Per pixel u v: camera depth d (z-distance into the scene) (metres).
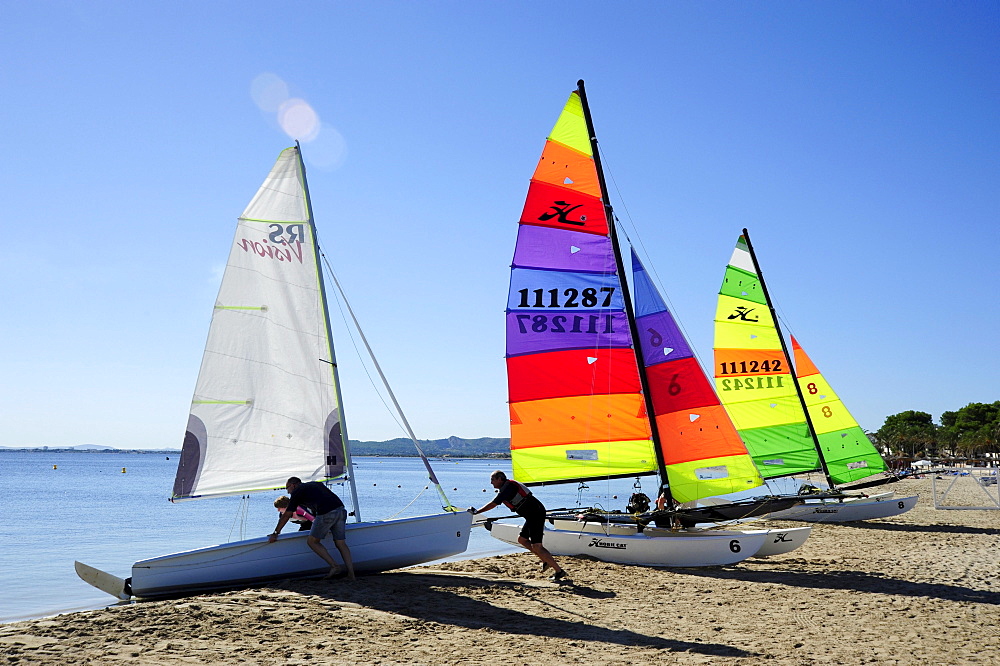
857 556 15.24
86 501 46.69
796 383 22.72
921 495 37.31
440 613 9.63
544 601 10.52
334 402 12.39
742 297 22.89
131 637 8.16
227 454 11.97
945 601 10.73
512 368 14.91
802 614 9.85
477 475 109.31
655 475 14.46
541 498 51.50
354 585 11.20
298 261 12.61
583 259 14.85
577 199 14.93
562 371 14.82
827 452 23.92
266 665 7.28
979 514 25.44
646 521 14.34
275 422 12.22
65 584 16.53
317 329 12.52
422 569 13.37
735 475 14.11
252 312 12.30
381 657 7.63
